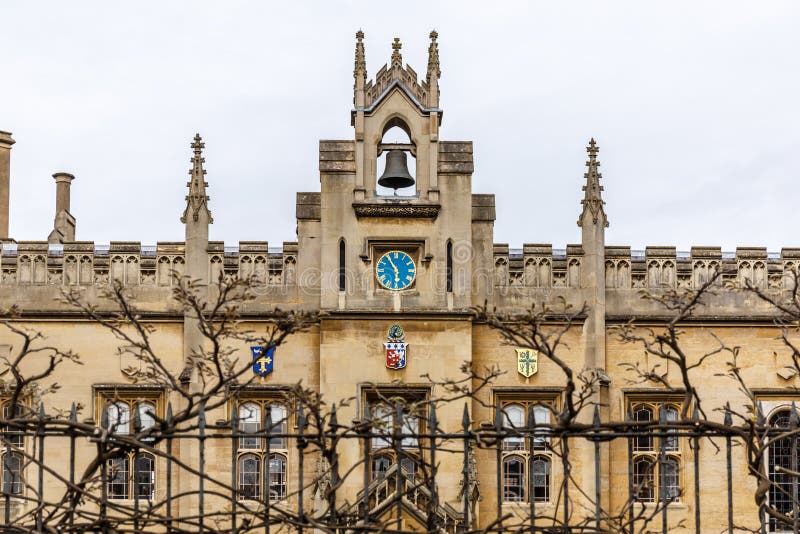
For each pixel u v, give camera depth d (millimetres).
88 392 37031
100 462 14570
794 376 37469
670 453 37062
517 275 37500
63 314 37125
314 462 36312
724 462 36844
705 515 36625
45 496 36062
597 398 36531
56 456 36375
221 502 36094
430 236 36938
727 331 37750
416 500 33844
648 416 37625
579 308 37344
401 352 36219
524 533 15812
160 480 36312
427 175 37156
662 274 38094
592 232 37719
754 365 37594
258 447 36750
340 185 37188
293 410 16359
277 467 36625
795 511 14391
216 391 15477
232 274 37406
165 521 14039
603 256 37906
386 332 36375
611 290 37906
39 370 37000
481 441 14242
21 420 14133
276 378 36875
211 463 36500
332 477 14641
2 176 44812
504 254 37594
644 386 37469
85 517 15945
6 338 37062
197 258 37531
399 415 14281
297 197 37844
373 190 37125
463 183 37250
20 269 37531
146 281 37656
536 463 36812
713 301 37781
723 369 37500
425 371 36250
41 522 13977
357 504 33562
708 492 36719
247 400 36219
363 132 37281
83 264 37688
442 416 35938
